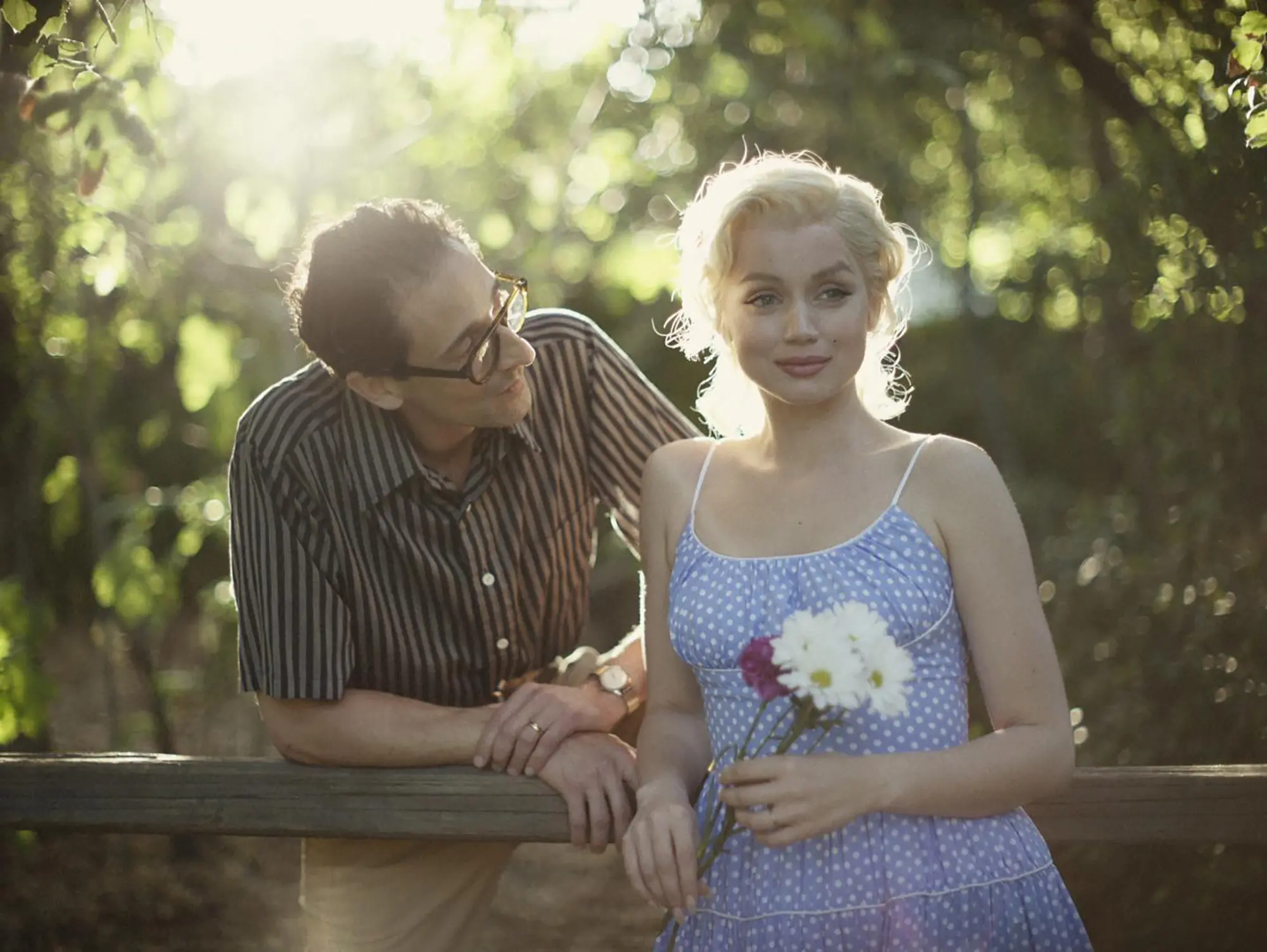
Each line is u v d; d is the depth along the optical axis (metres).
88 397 4.22
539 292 5.98
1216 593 3.11
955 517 1.82
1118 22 3.37
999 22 4.25
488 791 2.07
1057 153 4.77
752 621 1.84
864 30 5.11
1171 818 1.99
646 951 3.63
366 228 2.15
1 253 3.38
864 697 1.62
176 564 4.71
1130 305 3.92
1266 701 2.95
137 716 5.07
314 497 2.22
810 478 1.90
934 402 7.43
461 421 2.20
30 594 3.83
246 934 3.78
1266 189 2.83
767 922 1.81
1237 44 2.51
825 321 1.83
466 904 2.47
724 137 6.10
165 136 3.46
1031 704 1.80
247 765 2.14
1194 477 3.33
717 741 1.90
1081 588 4.05
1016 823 1.86
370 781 2.10
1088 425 6.54
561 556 2.41
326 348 2.17
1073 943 1.84
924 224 6.04
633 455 2.42
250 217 4.38
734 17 5.78
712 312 2.04
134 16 2.93
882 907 1.78
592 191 6.12
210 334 4.54
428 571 2.26
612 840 2.03
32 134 3.13
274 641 2.16
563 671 2.44
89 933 3.73
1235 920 2.83
